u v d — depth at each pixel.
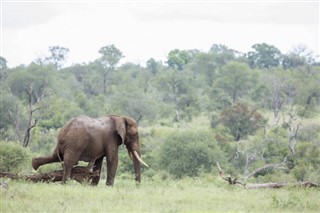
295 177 49.78
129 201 15.23
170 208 14.43
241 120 82.06
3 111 76.56
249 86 116.69
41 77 111.38
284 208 15.73
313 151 58.53
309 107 106.81
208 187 20.66
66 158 18.81
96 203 14.48
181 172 54.69
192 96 108.38
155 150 61.78
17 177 18.77
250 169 56.00
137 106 96.69
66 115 82.81
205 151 55.19
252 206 15.82
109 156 19.73
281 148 61.53
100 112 93.75
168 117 103.81
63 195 15.52
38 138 57.91
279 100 107.38
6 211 13.12
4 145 29.11
